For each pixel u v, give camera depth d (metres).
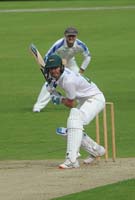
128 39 98.25
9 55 87.19
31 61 82.81
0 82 70.81
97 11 128.50
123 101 60.72
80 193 30.50
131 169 35.94
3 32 105.81
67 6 138.38
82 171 35.50
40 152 43.91
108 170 35.72
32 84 69.56
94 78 72.31
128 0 147.38
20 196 30.31
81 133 36.44
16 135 49.12
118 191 30.69
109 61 82.25
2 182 33.22
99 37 100.38
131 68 77.56
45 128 51.16
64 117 54.75
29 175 34.78
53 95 36.56
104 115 38.47
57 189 31.53
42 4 143.75
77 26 110.62
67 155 36.47
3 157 42.34
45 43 95.19
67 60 53.91
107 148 41.00
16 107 59.16
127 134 49.28
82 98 37.16
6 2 150.88
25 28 109.31
